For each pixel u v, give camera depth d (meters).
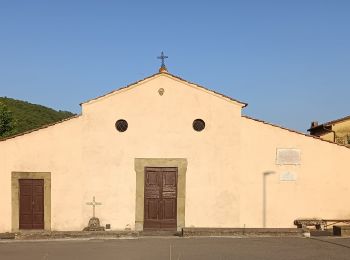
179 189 19.77
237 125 19.97
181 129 19.91
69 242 14.44
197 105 19.97
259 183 19.88
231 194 19.81
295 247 13.20
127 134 19.80
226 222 19.72
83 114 19.64
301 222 19.55
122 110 19.81
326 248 13.03
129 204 19.66
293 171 19.97
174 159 19.81
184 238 15.10
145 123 19.84
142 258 11.74
